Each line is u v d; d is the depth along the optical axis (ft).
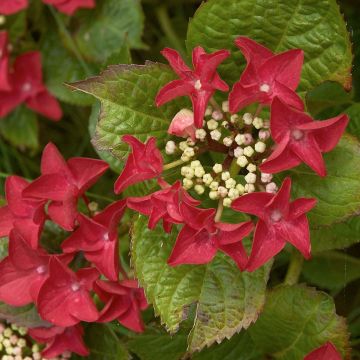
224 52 1.80
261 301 1.92
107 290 1.99
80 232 1.97
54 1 2.40
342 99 2.28
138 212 1.93
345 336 2.05
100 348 2.17
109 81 1.93
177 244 1.81
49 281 1.98
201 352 2.15
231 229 1.79
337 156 1.89
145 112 1.95
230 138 1.89
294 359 2.12
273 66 1.83
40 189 1.95
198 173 1.87
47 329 2.09
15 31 2.57
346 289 2.45
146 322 2.27
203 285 1.92
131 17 2.46
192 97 1.85
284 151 1.80
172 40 2.56
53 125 2.76
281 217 1.81
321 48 1.95
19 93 2.62
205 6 1.94
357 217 2.15
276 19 1.94
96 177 1.96
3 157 2.68
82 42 2.51
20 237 2.01
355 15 2.48
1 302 2.10
